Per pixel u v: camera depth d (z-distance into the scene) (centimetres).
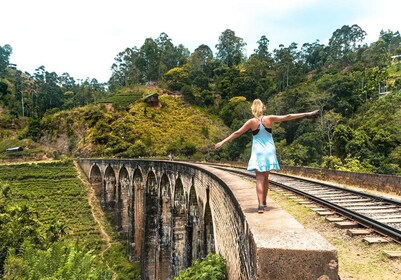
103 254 3919
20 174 5866
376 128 3375
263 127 520
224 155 5803
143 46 12488
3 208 2662
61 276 1695
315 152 4138
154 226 3303
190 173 2000
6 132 8962
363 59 9581
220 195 1062
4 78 13088
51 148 8219
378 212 914
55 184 5681
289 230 397
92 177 5691
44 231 2781
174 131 7988
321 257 321
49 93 11212
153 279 3238
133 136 7656
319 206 1030
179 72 10762
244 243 511
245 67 10856
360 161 3036
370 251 603
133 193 3850
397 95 4522
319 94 5319
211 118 8762
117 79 13462
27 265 1822
